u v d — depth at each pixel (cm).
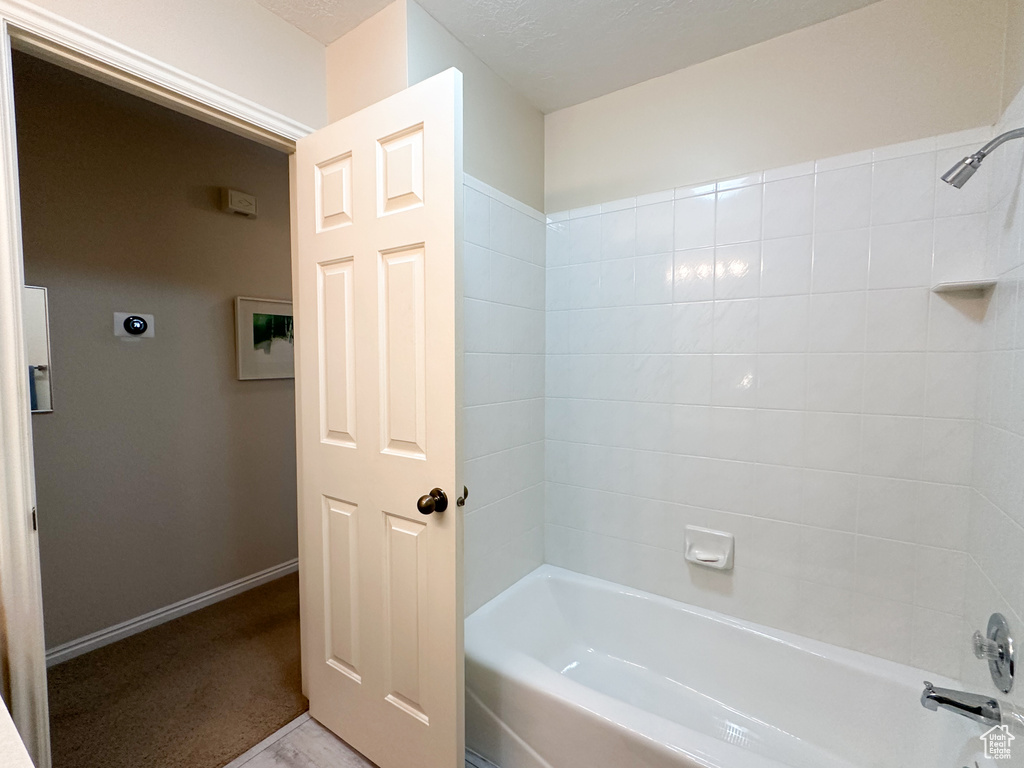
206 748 158
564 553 214
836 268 154
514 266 192
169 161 235
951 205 137
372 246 136
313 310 153
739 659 169
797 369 161
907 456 146
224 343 260
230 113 140
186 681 193
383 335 135
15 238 104
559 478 214
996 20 130
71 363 207
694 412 181
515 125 194
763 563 170
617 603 194
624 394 196
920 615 146
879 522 151
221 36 138
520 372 198
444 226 121
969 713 109
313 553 160
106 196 215
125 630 224
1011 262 115
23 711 107
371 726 147
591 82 189
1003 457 116
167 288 237
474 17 153
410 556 133
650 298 188
